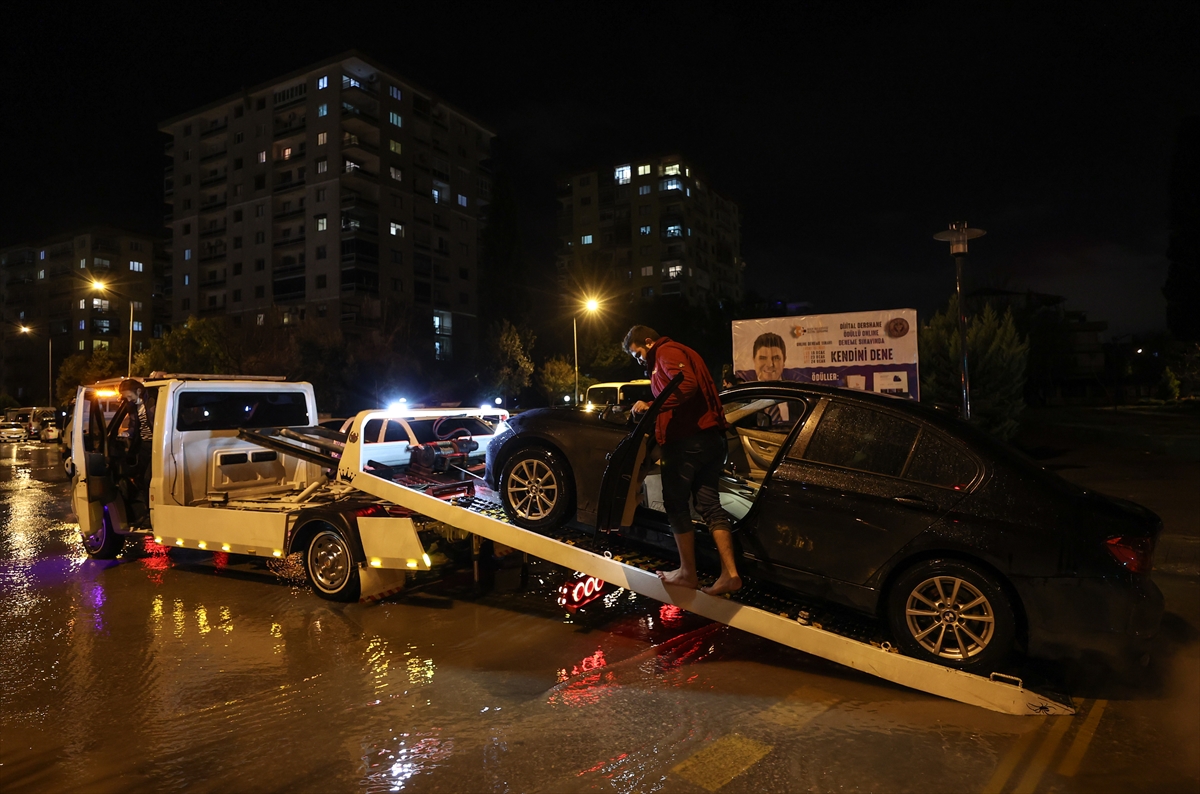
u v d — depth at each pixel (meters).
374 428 7.05
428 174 62.56
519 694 4.26
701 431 4.48
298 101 57.22
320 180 55.88
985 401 16.77
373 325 41.97
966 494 4.18
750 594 4.86
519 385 43.84
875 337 13.93
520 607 6.18
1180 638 5.25
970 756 3.44
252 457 7.95
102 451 7.89
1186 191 34.31
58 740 3.75
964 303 11.66
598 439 5.17
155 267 86.06
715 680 4.48
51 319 83.56
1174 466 15.92
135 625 5.77
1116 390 55.69
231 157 61.53
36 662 4.93
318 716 3.97
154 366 43.41
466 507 5.85
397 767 3.37
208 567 7.80
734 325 14.66
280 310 57.66
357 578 6.11
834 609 4.75
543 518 5.36
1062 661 4.59
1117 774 3.26
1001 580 4.06
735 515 5.12
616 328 55.25
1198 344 35.81
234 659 4.93
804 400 4.82
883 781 3.20
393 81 59.31
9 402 71.25
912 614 4.24
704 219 93.06
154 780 3.31
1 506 13.70
